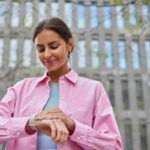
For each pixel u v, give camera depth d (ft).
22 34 40.88
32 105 7.45
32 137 7.03
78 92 7.56
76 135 6.77
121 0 24.99
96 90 7.66
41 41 7.29
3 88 39.70
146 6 26.71
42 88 7.68
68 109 7.30
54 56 7.28
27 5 35.73
